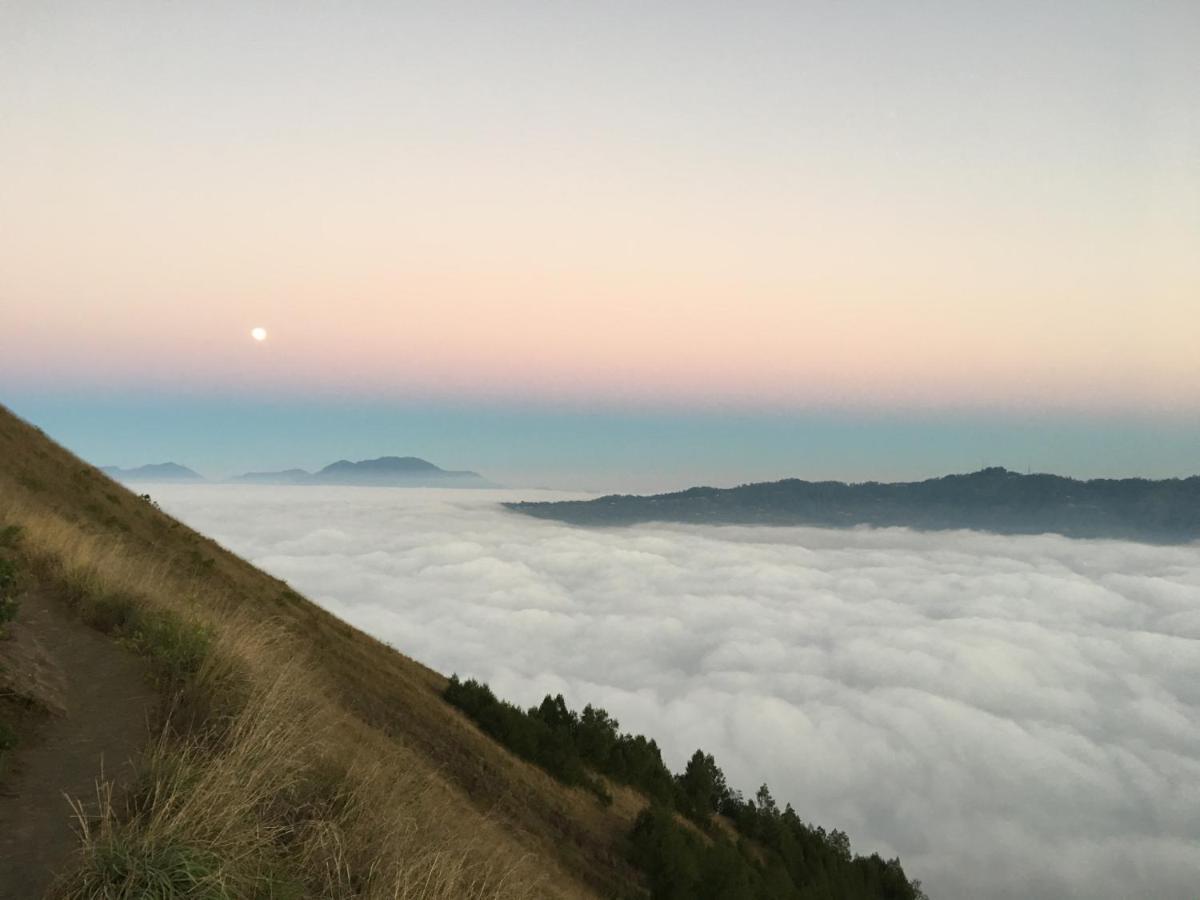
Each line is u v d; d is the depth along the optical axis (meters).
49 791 5.20
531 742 35.28
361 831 6.18
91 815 4.89
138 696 7.08
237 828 4.93
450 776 22.00
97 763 5.68
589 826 30.98
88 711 6.64
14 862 4.35
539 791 30.52
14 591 7.96
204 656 7.86
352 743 9.67
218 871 4.33
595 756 44.91
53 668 7.30
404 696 28.03
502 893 6.91
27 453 23.56
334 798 6.47
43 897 4.08
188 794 4.95
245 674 7.97
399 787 7.87
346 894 5.26
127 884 4.10
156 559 20.45
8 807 4.90
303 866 5.20
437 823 7.95
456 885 5.96
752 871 35.97
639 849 30.55
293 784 6.08
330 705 11.94
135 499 29.36
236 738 6.08
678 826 36.56
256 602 24.31
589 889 22.78
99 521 21.17
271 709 6.70
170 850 4.39
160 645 8.07
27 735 5.91
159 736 6.23
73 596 9.71
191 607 10.29
